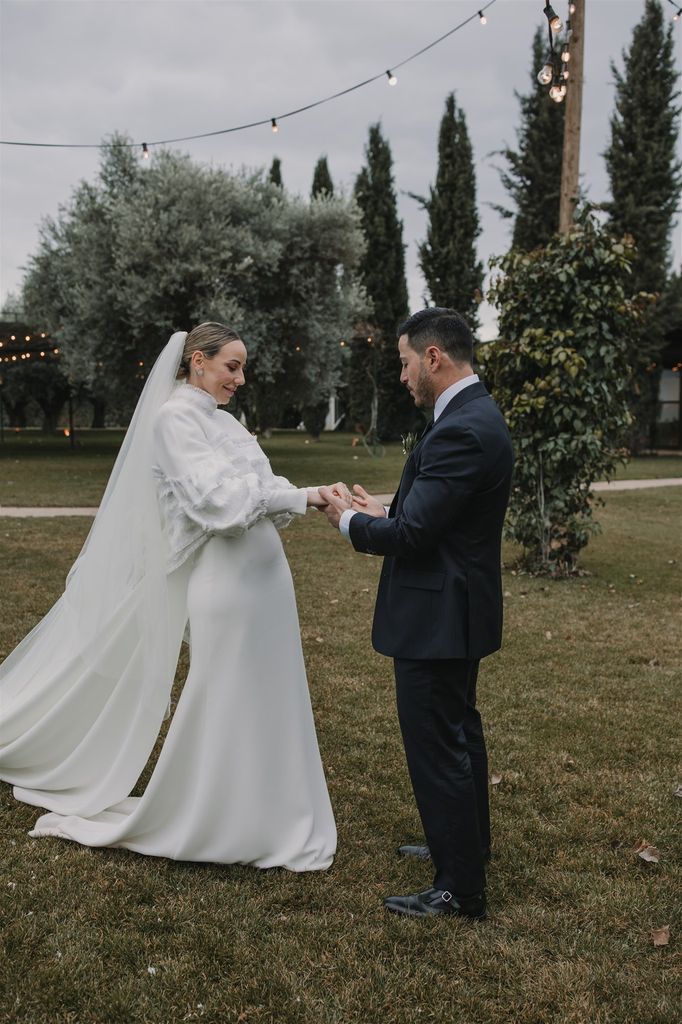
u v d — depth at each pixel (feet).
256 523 9.01
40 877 8.73
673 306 76.02
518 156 77.30
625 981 7.26
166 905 8.24
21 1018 6.69
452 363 7.88
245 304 59.11
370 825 10.16
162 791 8.96
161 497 9.14
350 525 7.98
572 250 23.53
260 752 8.93
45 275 69.15
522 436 25.02
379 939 7.80
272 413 99.04
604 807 10.73
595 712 14.10
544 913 8.28
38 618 18.83
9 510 38.60
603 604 22.11
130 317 57.82
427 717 7.88
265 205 61.00
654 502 45.11
